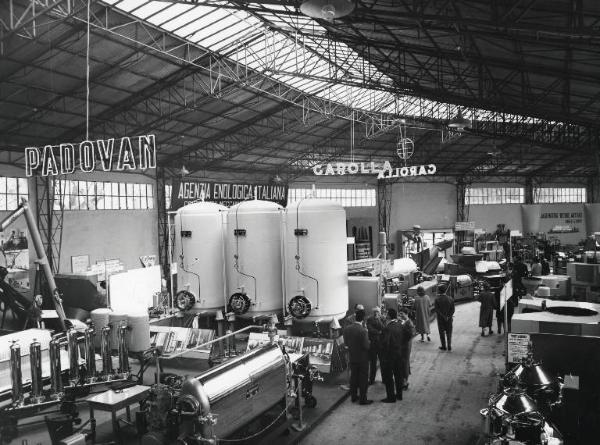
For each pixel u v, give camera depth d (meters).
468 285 20.00
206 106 23.25
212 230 12.06
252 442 7.07
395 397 9.59
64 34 15.12
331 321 10.96
